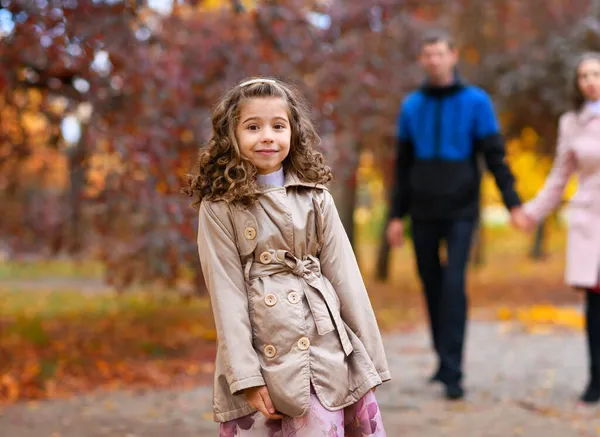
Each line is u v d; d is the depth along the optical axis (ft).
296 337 12.55
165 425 22.08
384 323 46.88
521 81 57.11
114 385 27.94
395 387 27.25
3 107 34.99
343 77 40.50
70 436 20.84
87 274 88.22
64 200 43.86
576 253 24.61
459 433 21.11
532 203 26.48
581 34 55.67
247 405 12.87
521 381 28.30
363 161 76.33
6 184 45.14
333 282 13.32
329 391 12.61
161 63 32.32
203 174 13.30
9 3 27.43
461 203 25.91
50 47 28.27
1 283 76.33
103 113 31.12
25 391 26.23
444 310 25.54
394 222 27.89
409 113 26.91
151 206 31.07
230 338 12.43
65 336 38.52
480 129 26.11
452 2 61.26
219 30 37.40
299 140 13.39
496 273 91.50
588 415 23.15
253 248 12.85
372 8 40.09
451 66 26.63
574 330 41.91
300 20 37.32
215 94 34.14
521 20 62.69
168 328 42.14
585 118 25.07
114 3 28.96
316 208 13.23
